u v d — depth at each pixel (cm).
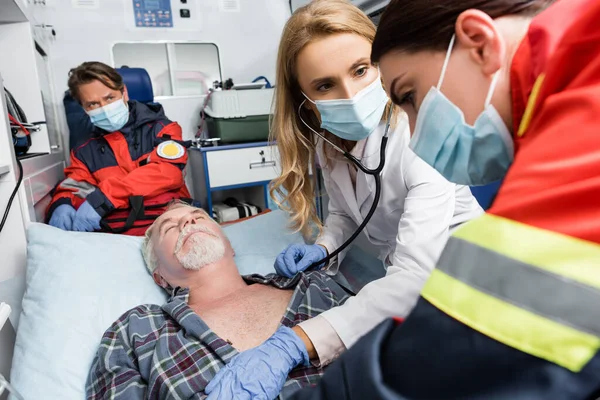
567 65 36
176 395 90
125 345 109
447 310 34
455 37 45
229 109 271
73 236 146
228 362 94
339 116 105
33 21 215
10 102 179
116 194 207
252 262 166
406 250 97
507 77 44
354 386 36
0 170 124
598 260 29
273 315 118
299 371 92
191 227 138
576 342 28
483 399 30
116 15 281
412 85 52
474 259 34
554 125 35
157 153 225
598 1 36
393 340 37
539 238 31
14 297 140
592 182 30
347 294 128
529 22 44
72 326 119
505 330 31
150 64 293
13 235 141
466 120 50
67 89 275
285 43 109
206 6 300
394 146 115
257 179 273
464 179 61
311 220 158
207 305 126
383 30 51
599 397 29
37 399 102
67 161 278
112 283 136
